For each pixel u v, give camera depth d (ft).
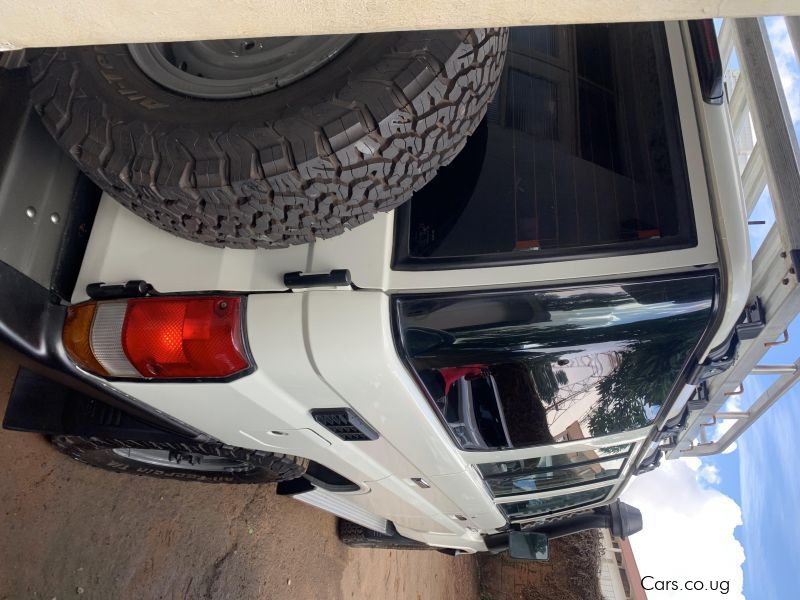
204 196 4.32
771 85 6.19
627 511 13.29
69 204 5.47
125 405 6.03
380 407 5.80
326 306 5.05
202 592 10.61
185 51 4.85
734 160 5.42
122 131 4.37
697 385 6.91
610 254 5.25
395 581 19.84
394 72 4.14
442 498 9.48
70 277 5.42
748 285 5.22
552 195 5.56
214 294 5.15
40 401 6.65
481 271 5.20
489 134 5.90
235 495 11.80
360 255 5.20
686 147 5.55
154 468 8.39
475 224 5.41
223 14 2.06
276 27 2.14
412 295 5.15
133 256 5.35
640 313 5.35
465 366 5.58
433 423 6.20
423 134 4.31
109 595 8.84
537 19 2.12
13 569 7.64
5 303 4.91
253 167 4.16
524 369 5.74
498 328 5.33
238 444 7.06
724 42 7.63
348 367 5.15
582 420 6.75
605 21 2.12
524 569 32.99
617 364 5.87
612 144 5.86
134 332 5.11
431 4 2.01
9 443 7.82
